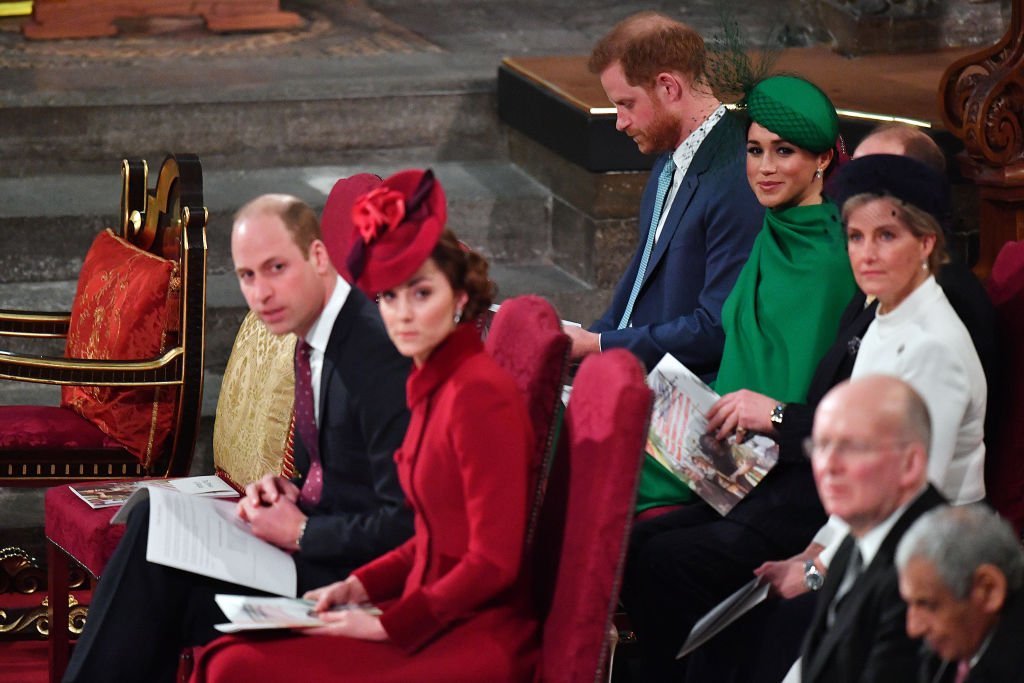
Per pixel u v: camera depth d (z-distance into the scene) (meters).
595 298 20.52
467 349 9.67
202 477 14.03
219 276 21.36
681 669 12.27
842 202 10.66
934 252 10.38
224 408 14.66
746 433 11.94
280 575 10.79
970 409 10.45
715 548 11.88
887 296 10.48
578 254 21.08
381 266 9.41
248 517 11.16
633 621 12.58
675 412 12.28
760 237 12.91
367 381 10.85
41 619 16.33
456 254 9.57
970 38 25.06
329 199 16.00
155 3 27.89
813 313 12.27
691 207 14.03
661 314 14.44
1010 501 11.42
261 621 9.77
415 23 28.69
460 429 9.48
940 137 18.75
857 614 8.34
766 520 11.90
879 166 10.40
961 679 7.62
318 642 9.76
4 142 22.69
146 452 16.19
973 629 7.47
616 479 9.52
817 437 8.33
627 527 9.57
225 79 23.91
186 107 23.09
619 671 14.66
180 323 15.81
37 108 22.67
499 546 9.43
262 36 27.58
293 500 11.44
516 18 29.02
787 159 12.46
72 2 27.05
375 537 10.70
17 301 20.42
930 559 7.39
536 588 10.43
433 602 9.52
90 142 22.95
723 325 13.10
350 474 11.14
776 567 10.66
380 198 9.45
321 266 11.01
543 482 10.27
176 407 16.02
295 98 23.31
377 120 23.64
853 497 8.22
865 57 24.48
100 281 16.64
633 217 20.31
